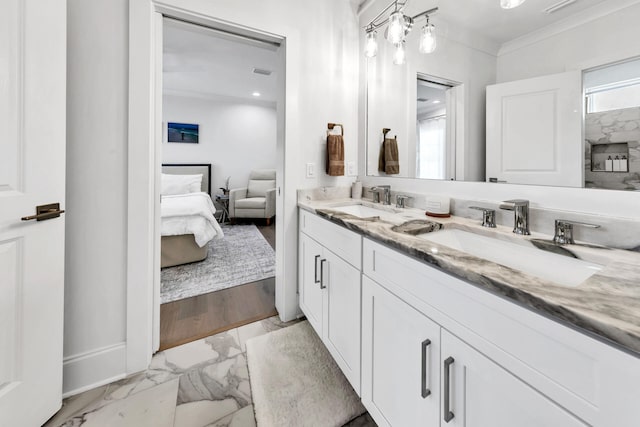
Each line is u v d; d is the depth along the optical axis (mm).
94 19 1184
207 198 3789
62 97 1055
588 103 864
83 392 1208
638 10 760
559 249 813
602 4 829
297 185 1787
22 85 926
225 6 1466
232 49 3119
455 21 1291
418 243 797
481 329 585
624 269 604
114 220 1264
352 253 1108
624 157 788
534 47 999
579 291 487
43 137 992
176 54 3254
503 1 1055
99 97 1208
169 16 1422
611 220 799
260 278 2510
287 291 1795
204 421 1075
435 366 708
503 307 538
